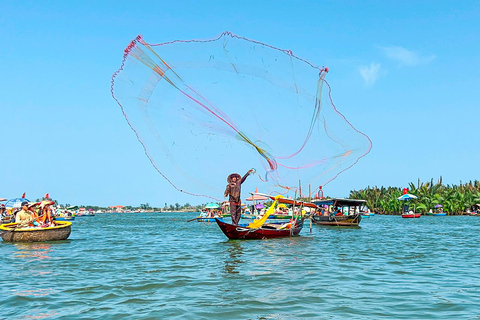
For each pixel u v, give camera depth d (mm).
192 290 12586
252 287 12953
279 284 13391
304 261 18297
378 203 121938
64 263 18047
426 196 104375
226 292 12305
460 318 9781
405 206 96438
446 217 89875
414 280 14078
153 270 16141
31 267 16938
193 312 10234
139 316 9938
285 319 9719
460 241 28969
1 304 11078
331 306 10789
